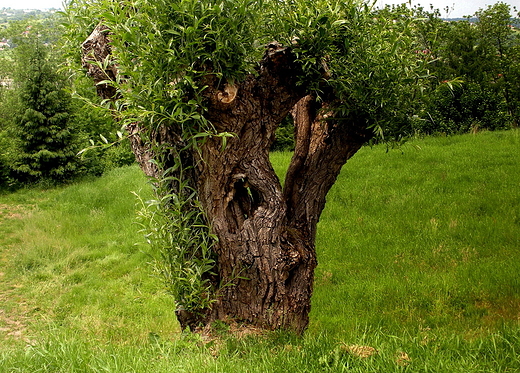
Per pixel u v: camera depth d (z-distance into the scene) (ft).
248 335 16.22
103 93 17.20
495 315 22.34
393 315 24.00
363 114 17.03
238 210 16.67
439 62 67.41
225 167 15.69
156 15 13.04
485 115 69.82
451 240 32.94
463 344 14.52
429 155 52.95
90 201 55.16
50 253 40.65
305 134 18.99
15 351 15.62
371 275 29.73
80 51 18.42
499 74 75.05
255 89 15.70
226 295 16.98
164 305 29.30
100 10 14.75
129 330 24.91
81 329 25.36
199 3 13.07
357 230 37.32
